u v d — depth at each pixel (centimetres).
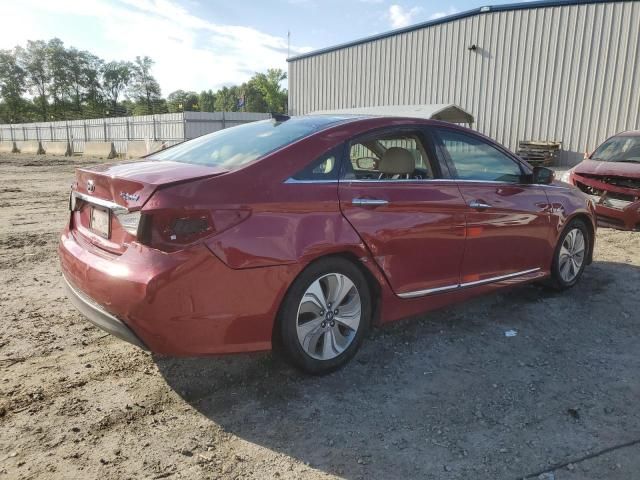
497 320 424
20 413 279
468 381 323
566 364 348
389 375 329
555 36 1758
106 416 278
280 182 297
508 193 422
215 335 274
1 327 392
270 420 279
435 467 243
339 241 311
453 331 400
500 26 1873
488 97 1941
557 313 440
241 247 274
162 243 259
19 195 1220
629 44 1623
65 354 350
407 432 270
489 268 413
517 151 1888
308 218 301
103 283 270
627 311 447
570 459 249
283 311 298
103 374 324
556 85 1778
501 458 249
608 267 587
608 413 289
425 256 361
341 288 322
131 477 232
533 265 454
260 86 9556
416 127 375
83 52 10500
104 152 3083
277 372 330
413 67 2142
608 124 1692
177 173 284
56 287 493
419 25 2088
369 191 331
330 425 274
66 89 10481
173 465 241
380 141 355
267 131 356
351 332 333
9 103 10094
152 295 255
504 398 304
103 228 294
